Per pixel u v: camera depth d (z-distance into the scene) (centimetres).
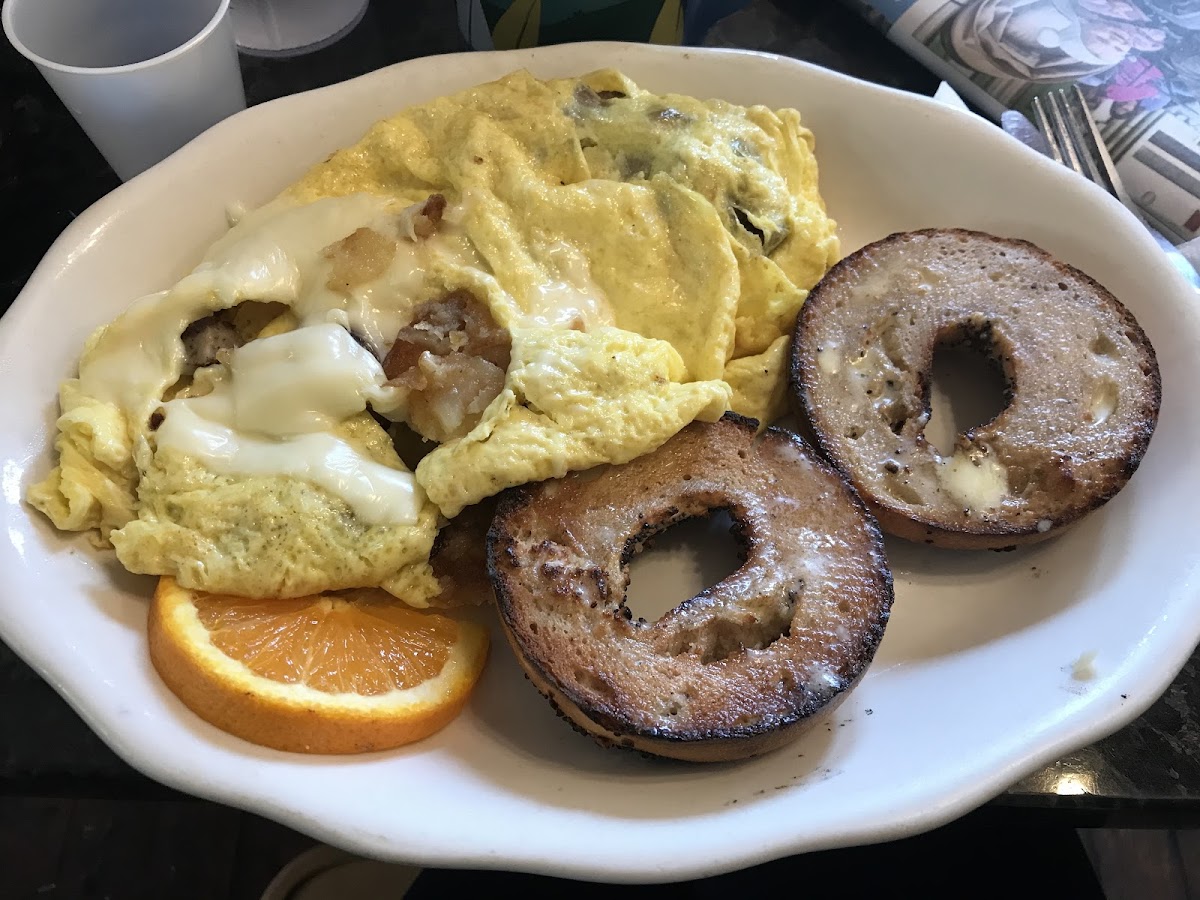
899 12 35
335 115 29
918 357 28
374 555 23
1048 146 33
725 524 27
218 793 19
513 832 19
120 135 29
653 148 29
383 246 27
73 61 29
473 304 27
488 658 25
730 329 27
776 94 31
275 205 28
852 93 31
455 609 25
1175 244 33
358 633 24
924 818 20
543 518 24
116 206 27
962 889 27
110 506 24
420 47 35
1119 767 24
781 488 25
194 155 28
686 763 23
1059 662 24
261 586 23
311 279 27
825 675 22
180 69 27
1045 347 27
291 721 21
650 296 28
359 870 30
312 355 25
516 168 28
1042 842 28
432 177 29
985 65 34
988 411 29
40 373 25
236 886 34
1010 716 22
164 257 28
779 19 37
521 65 31
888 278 29
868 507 26
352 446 25
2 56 33
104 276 26
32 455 24
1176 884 37
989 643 25
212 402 25
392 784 21
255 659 22
